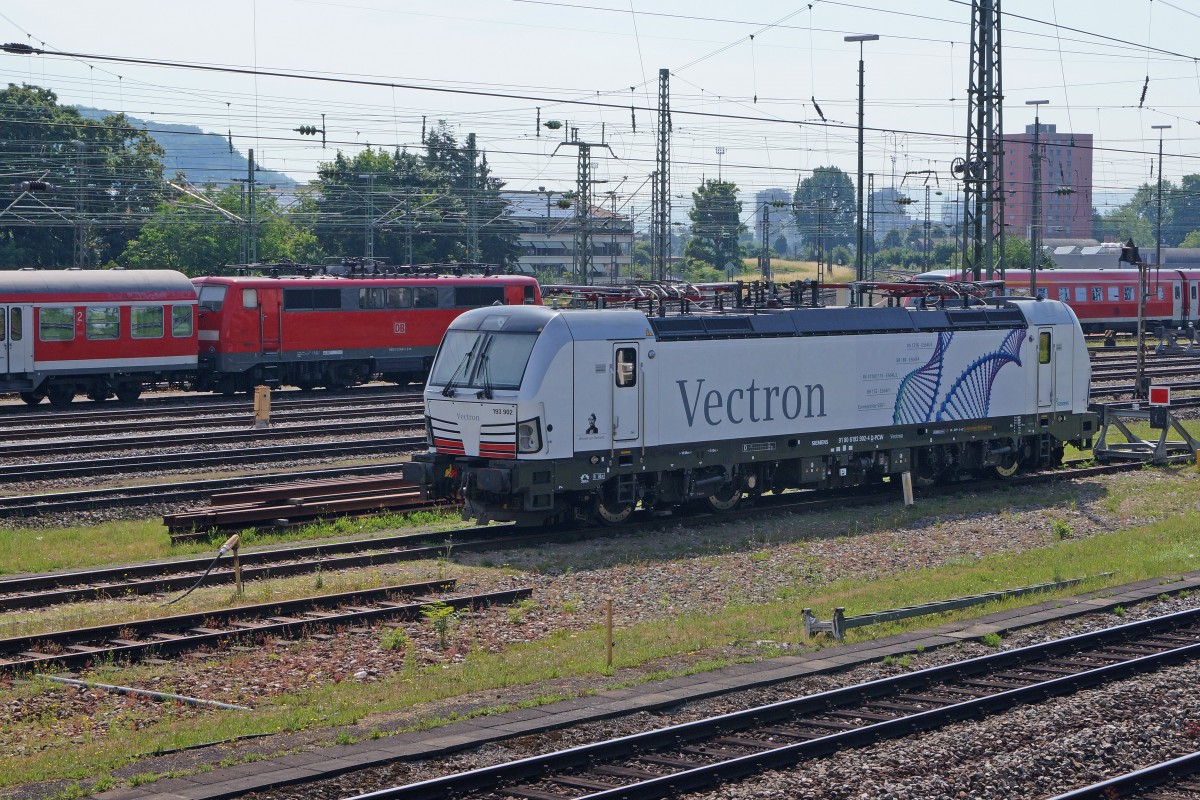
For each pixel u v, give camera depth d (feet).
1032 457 195.72
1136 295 462.19
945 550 142.82
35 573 126.41
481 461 142.61
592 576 127.34
